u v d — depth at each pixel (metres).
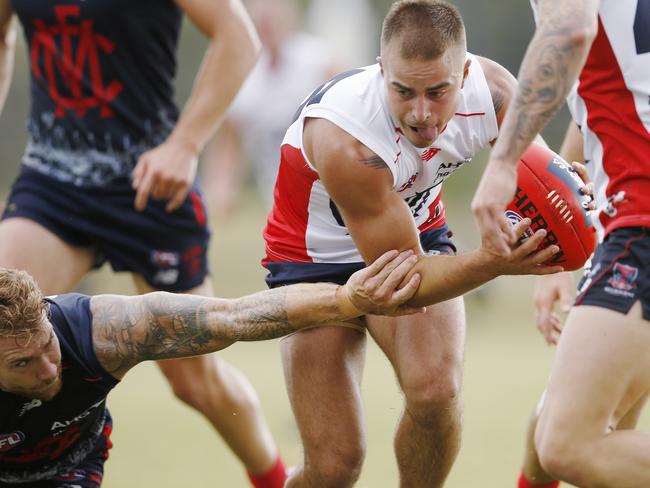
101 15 19.50
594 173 14.55
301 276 16.69
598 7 13.42
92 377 14.22
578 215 14.32
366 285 13.52
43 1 19.61
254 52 20.38
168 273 20.42
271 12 35.12
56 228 19.77
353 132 13.78
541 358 40.94
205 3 19.94
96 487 15.95
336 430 16.17
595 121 14.27
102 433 16.16
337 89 14.28
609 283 13.78
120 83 19.92
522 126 12.57
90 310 14.23
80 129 19.88
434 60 12.83
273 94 35.38
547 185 14.26
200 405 19.86
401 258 13.74
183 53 89.56
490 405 31.38
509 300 57.22
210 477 22.86
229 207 36.41
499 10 86.62
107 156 19.95
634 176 13.86
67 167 19.92
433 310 16.14
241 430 20.08
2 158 90.50
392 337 16.16
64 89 19.94
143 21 19.78
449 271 13.31
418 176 14.77
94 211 19.89
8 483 15.55
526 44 86.31
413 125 13.23
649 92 13.74
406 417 16.03
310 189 15.73
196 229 20.61
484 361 40.31
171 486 22.05
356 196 13.89
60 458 15.55
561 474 13.70
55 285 19.77
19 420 14.42
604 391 13.49
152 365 42.78
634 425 15.47
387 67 13.19
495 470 23.25
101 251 20.50
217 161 36.56
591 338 13.64
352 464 16.19
